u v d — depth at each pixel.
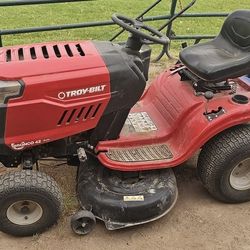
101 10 5.30
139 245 1.74
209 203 1.96
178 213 1.90
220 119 1.78
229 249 1.73
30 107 1.59
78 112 1.68
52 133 1.67
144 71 1.84
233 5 6.04
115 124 1.79
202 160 1.88
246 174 1.92
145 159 1.80
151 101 2.12
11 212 1.69
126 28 1.67
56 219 1.74
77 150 1.79
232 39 2.05
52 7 5.36
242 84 2.03
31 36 4.22
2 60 1.63
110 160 1.77
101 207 1.74
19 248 1.71
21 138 1.64
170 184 1.83
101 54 1.70
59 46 1.75
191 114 1.85
